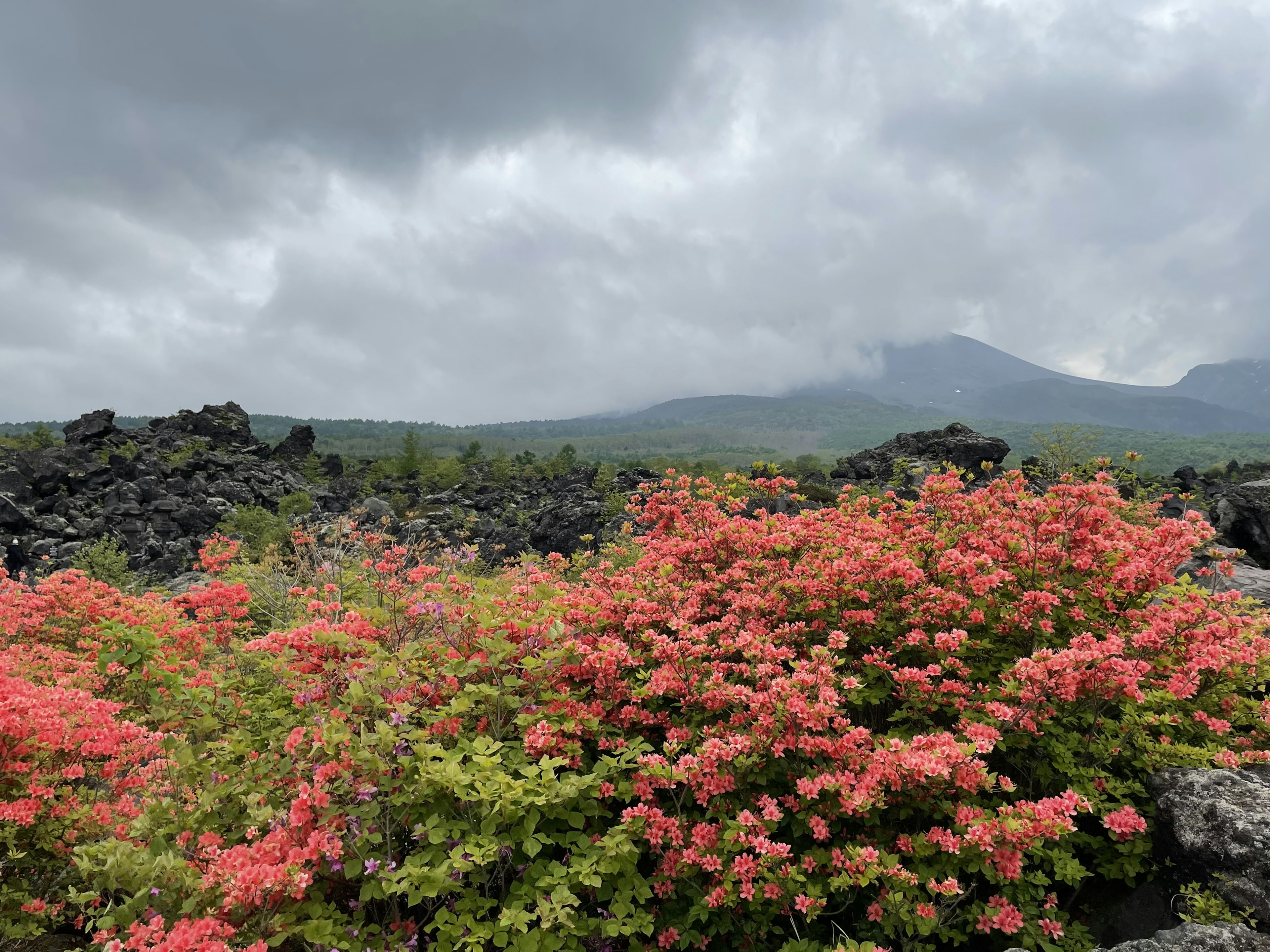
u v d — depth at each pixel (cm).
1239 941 340
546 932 367
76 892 416
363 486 7719
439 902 410
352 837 392
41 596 874
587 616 588
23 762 437
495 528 4653
